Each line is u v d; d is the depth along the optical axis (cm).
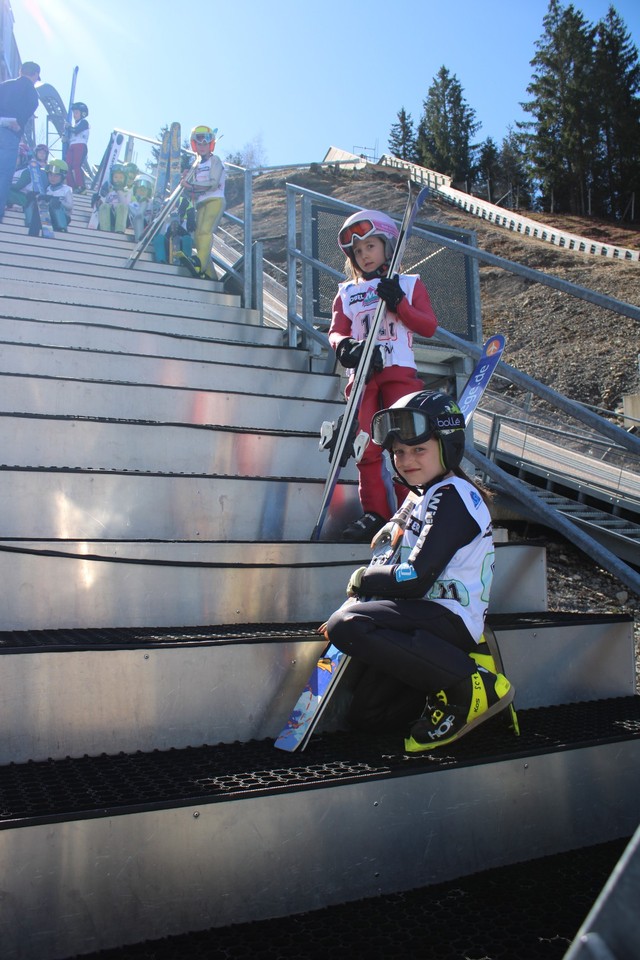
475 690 220
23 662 214
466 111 8125
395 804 202
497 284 3316
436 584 231
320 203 618
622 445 288
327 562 298
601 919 75
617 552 959
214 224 810
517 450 1255
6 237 823
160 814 177
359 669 247
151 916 174
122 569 268
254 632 256
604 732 243
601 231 4781
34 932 164
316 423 464
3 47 1480
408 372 349
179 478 331
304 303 611
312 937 176
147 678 225
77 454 356
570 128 6762
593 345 2708
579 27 6938
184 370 479
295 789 190
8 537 292
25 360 443
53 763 211
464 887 202
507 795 217
